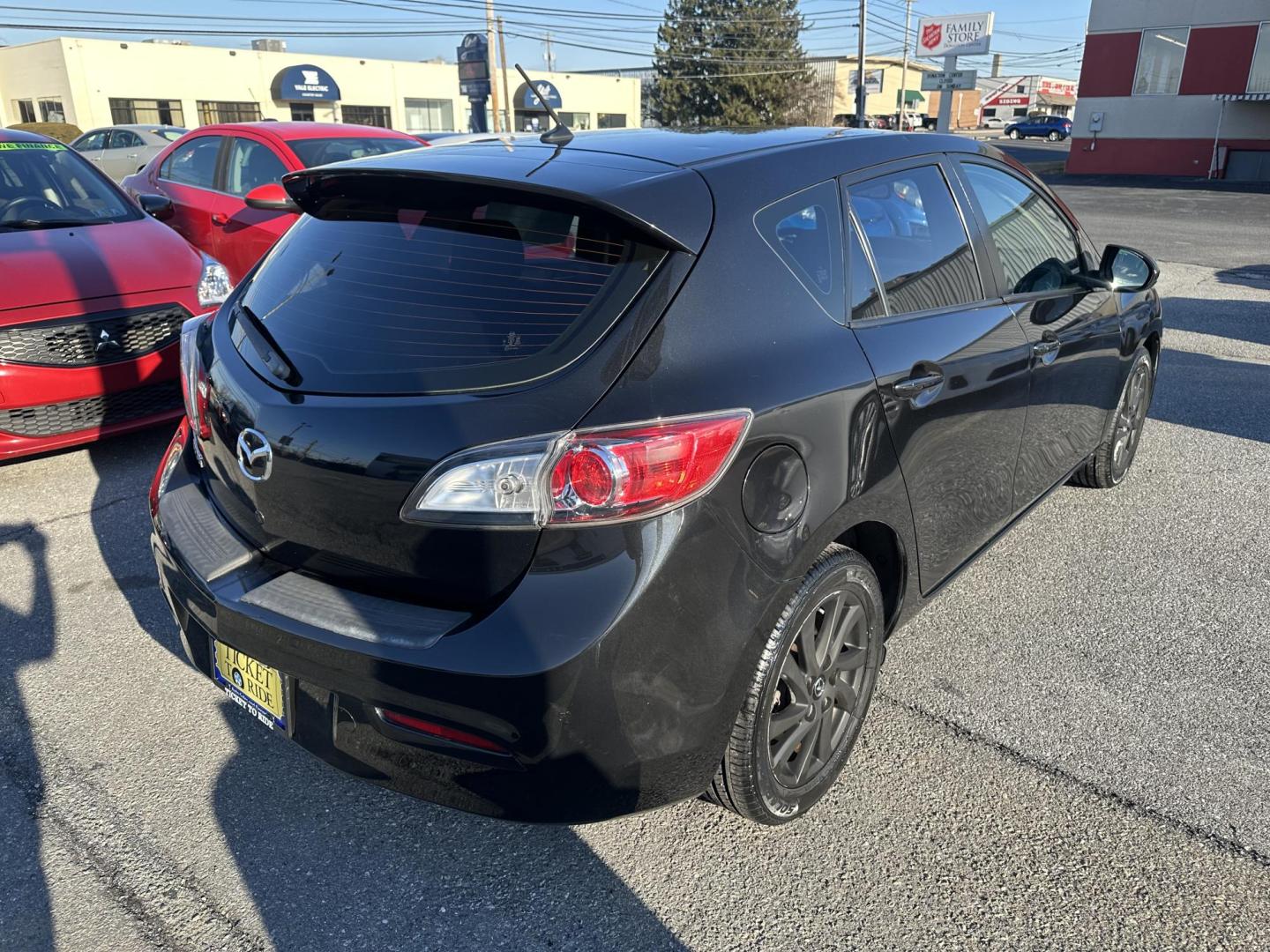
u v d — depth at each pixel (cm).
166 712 279
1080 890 214
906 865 223
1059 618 333
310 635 190
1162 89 2839
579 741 178
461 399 182
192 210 724
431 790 189
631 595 176
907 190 269
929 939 203
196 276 479
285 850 228
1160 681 295
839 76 7256
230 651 214
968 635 323
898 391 233
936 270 270
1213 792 246
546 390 179
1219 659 306
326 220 237
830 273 230
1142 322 409
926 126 6962
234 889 216
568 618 174
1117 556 379
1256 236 1432
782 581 200
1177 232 1491
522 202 204
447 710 178
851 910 210
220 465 224
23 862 222
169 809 241
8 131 568
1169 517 415
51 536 391
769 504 197
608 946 202
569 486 174
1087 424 374
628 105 5306
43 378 419
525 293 194
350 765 196
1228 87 2728
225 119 3806
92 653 308
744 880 219
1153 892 214
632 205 194
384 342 198
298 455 196
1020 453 313
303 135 709
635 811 192
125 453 488
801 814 237
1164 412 563
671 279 193
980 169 311
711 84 5931
